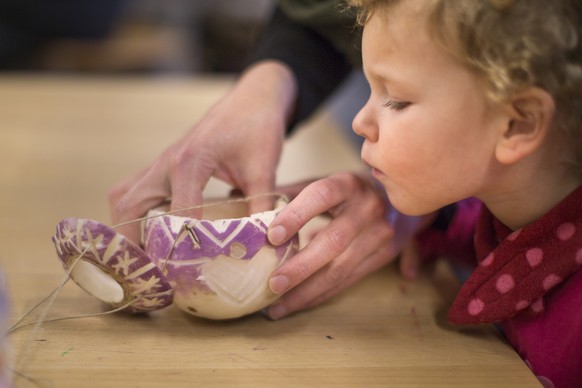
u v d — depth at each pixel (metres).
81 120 1.51
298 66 0.99
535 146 0.60
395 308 0.76
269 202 0.76
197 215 0.74
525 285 0.67
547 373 0.67
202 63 2.50
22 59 2.30
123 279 0.64
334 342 0.68
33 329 0.68
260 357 0.65
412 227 0.83
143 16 2.75
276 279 0.67
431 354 0.67
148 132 1.44
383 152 0.65
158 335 0.68
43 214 0.99
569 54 0.58
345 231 0.71
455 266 0.88
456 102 0.60
